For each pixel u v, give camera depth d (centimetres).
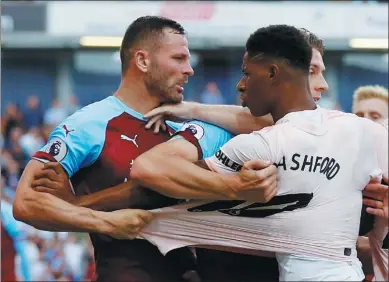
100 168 314
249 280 317
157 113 321
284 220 281
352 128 281
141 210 296
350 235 286
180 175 277
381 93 491
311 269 281
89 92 1373
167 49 318
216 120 313
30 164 307
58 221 296
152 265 313
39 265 785
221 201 290
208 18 1262
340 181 279
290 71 279
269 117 316
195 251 325
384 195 292
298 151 271
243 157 273
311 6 1241
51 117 1252
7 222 771
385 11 1238
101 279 319
